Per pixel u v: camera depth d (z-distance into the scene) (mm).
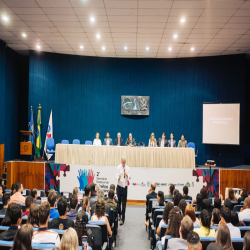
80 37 9859
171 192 6328
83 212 2871
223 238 2590
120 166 7188
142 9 7289
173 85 12492
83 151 9203
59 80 12180
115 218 5270
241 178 8773
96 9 7375
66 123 12227
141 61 12648
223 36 9430
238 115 11219
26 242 2189
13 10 7535
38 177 9258
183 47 10836
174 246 2629
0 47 10328
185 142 10469
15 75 12109
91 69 12539
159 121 12531
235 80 11719
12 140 11781
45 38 10070
